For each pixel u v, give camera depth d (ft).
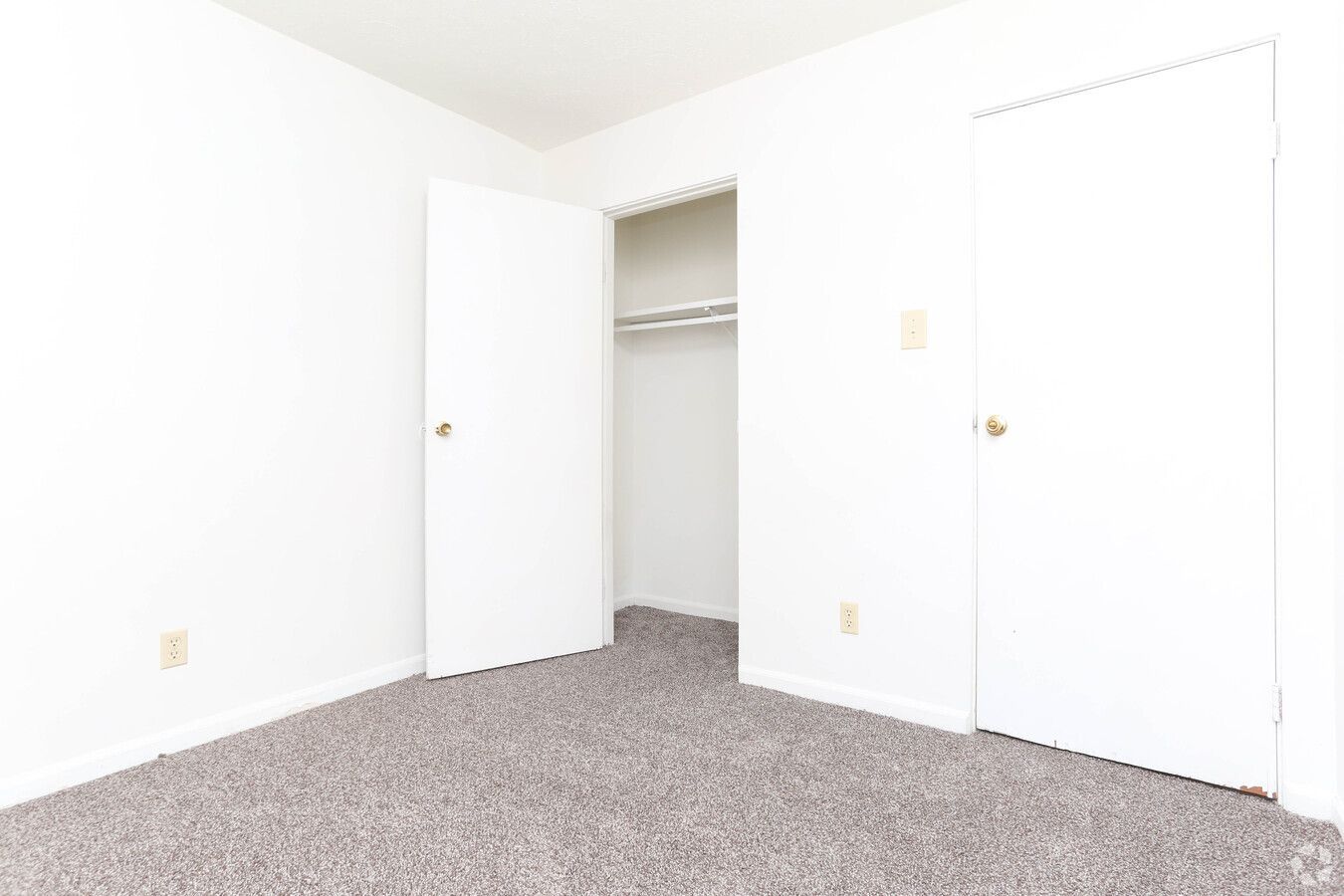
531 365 8.81
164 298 6.23
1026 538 6.39
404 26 6.97
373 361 8.02
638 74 7.93
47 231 5.51
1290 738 5.22
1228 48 5.40
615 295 11.57
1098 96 5.98
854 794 5.44
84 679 5.75
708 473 11.12
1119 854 4.62
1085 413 6.09
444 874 4.44
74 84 5.65
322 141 7.48
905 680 6.98
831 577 7.43
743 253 8.08
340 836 4.87
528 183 10.02
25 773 5.43
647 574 11.89
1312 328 5.11
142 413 6.09
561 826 4.99
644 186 9.04
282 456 7.14
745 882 4.35
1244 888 4.26
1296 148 5.15
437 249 8.11
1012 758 6.09
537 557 8.86
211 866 4.54
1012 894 4.22
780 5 6.57
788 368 7.72
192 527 6.44
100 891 4.29
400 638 8.32
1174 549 5.72
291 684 7.23
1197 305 5.59
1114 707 6.00
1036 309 6.31
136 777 5.78
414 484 8.48
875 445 7.12
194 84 6.42
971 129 6.58
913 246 6.85
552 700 7.50
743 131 8.05
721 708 7.27
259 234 6.93
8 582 5.35
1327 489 5.07
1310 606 5.14
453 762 6.02
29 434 5.44
